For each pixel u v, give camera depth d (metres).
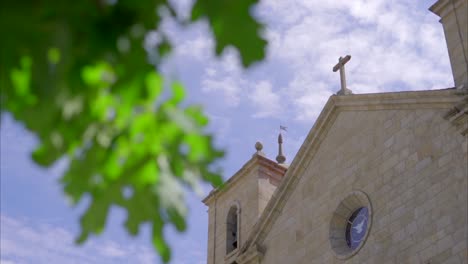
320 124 26.73
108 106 4.32
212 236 30.88
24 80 3.81
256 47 4.10
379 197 22.89
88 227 4.36
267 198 29.19
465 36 22.67
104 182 4.41
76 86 3.93
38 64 3.64
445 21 23.66
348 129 25.58
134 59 4.04
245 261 27.56
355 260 22.64
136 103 4.40
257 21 4.07
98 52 3.85
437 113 22.06
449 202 20.44
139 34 3.98
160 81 4.33
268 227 27.34
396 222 21.81
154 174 4.54
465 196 20.06
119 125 4.45
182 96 4.56
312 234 25.06
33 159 4.18
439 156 21.41
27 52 3.64
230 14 4.02
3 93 3.85
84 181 4.37
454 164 20.80
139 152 4.53
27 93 3.87
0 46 3.59
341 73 27.06
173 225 4.53
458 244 19.61
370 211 22.89
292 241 25.88
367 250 22.36
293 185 27.11
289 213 26.72
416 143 22.39
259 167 29.89
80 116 4.18
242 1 4.00
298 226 25.94
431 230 20.58
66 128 4.16
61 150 4.20
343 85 26.66
